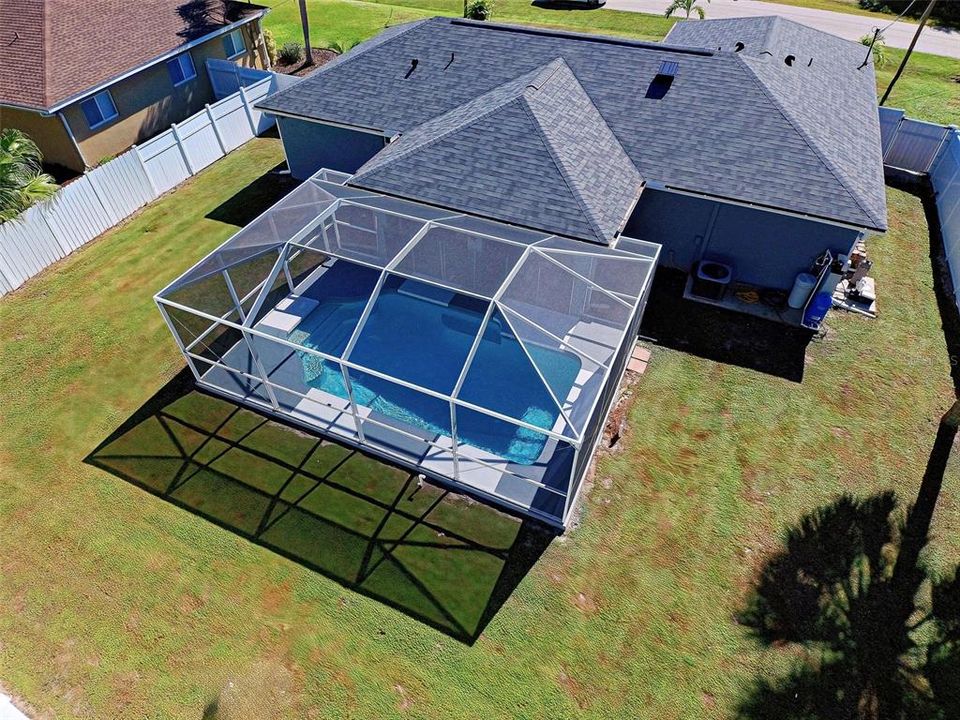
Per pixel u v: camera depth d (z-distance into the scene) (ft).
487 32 74.74
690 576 41.04
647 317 61.62
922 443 49.29
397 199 59.21
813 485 46.29
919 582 40.37
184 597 40.01
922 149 81.87
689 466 47.78
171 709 35.14
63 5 89.35
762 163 58.95
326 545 42.55
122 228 74.02
